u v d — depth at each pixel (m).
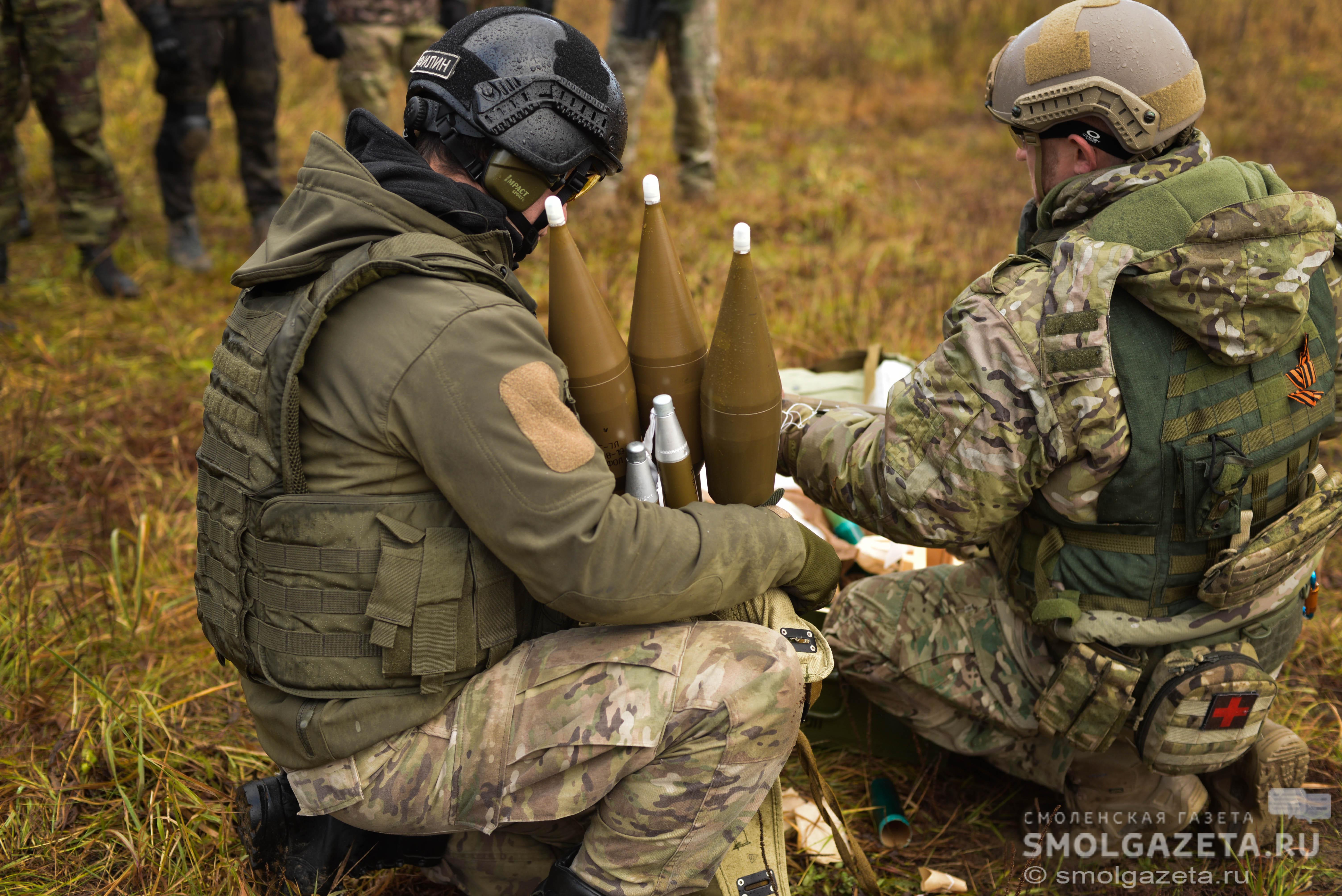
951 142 6.76
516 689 1.47
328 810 1.48
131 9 4.13
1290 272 1.49
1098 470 1.55
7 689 2.21
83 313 4.04
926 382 1.62
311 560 1.38
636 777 1.48
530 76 1.47
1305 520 1.62
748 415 1.53
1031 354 1.52
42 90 3.92
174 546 2.78
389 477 1.38
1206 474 1.54
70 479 3.07
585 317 1.49
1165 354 1.53
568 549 1.36
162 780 2.00
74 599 2.49
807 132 6.94
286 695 1.48
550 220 1.48
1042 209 1.69
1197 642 1.68
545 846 1.69
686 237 4.82
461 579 1.41
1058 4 9.20
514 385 1.34
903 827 1.98
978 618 1.90
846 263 4.49
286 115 6.37
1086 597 1.68
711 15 5.21
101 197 4.15
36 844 1.88
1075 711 1.69
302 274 1.38
